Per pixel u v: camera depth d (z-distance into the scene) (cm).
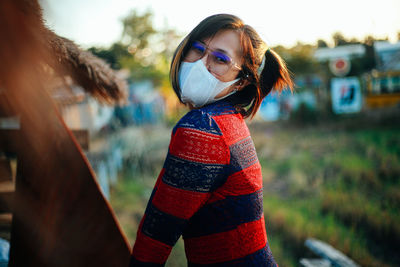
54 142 114
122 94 150
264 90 120
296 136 1398
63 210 118
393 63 1902
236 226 98
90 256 123
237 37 104
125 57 1819
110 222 124
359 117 1644
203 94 105
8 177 134
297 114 1700
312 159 934
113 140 894
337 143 1145
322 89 1842
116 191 685
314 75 1867
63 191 117
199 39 104
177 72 110
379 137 1194
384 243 430
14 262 114
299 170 813
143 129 1548
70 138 117
